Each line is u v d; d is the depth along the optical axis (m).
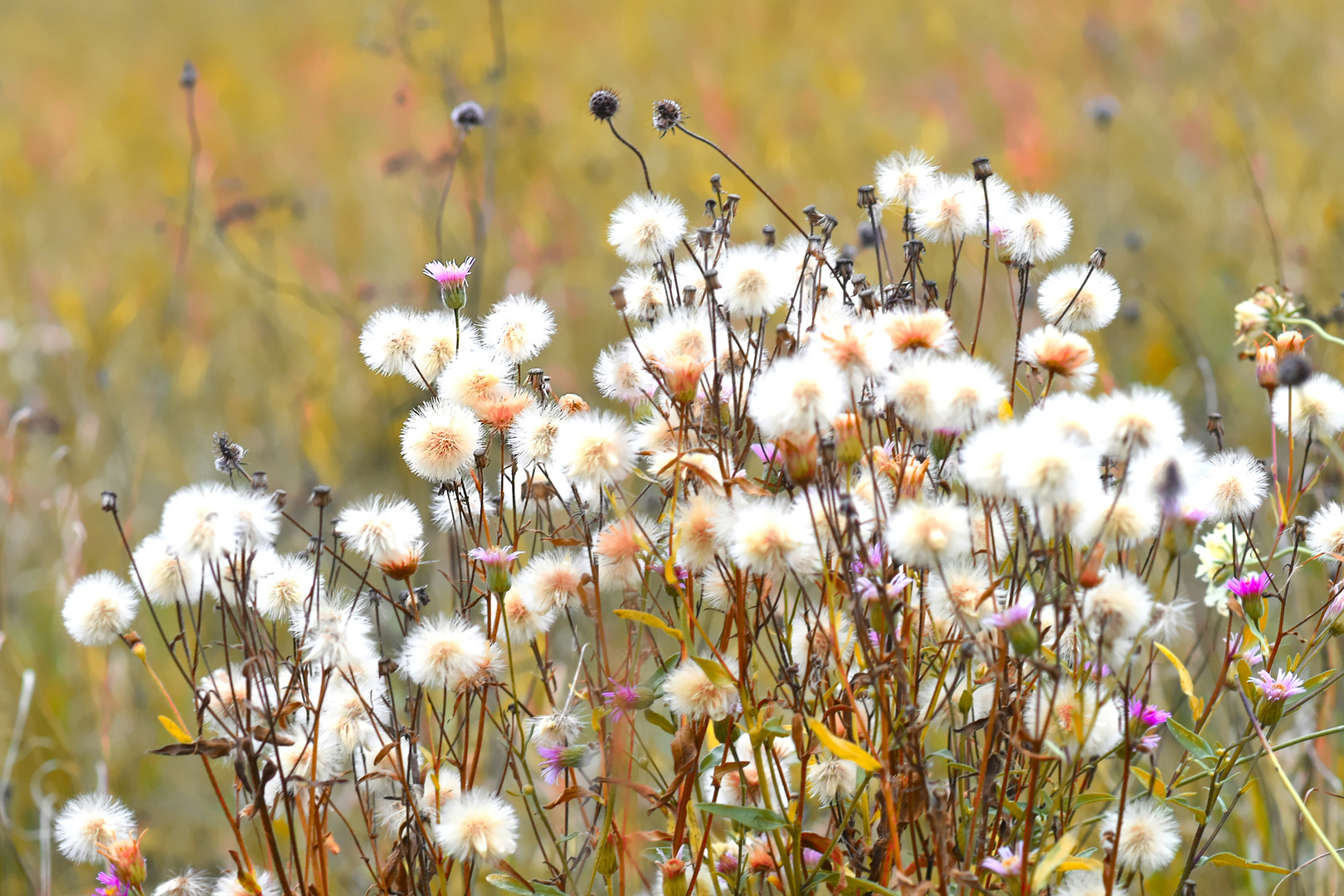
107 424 3.04
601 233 3.63
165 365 3.37
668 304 2.24
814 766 2.21
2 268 4.31
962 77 4.92
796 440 2.17
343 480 2.71
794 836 2.19
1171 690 2.33
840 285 2.23
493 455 2.32
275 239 3.76
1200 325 2.87
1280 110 4.27
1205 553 2.25
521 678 2.28
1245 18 5.29
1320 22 5.14
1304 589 2.35
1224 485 2.21
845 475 2.20
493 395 2.22
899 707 2.19
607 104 2.24
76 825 2.21
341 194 4.41
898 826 2.20
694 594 2.22
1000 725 2.19
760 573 2.20
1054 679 2.17
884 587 2.18
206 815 2.38
